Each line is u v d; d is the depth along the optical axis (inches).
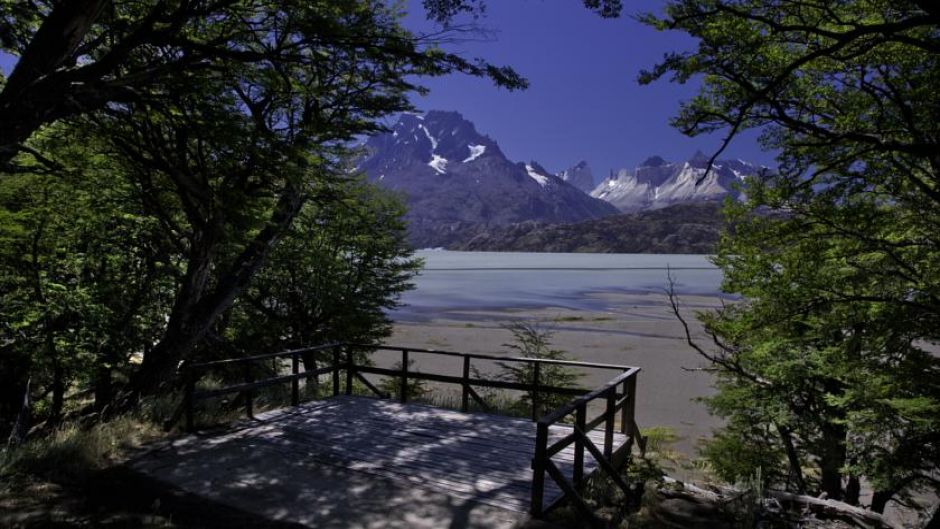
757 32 283.1
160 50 417.1
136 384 450.3
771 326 435.8
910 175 300.4
